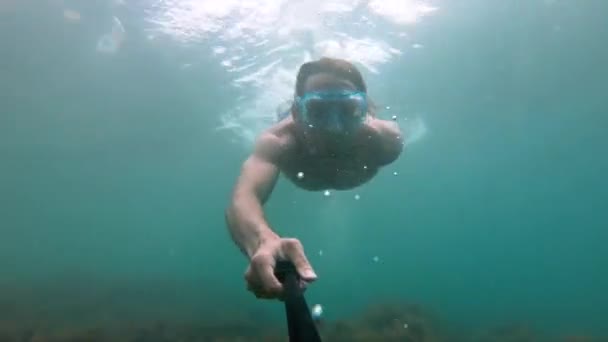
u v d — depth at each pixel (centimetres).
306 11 1192
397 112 2044
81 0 1251
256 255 146
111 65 1641
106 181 3688
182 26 1351
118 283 3622
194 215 6431
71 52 1547
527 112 2395
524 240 11369
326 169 425
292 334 126
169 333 1478
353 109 371
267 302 2903
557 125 2641
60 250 10925
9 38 1446
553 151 3253
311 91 361
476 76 1820
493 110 2320
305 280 132
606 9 1364
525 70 1808
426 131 2567
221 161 3281
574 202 5834
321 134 379
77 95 1927
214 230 8369
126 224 6819
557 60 1738
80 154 2841
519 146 3106
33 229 6669
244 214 216
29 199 4275
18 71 1678
